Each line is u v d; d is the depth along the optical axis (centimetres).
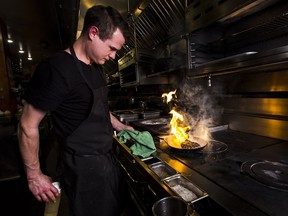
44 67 96
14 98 385
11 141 244
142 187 117
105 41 102
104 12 98
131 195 140
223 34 175
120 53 393
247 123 168
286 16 109
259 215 66
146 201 113
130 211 148
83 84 107
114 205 131
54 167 343
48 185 112
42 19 395
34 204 224
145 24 261
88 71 112
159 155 128
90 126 115
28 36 497
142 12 240
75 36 323
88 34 102
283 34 135
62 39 392
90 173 117
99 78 123
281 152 122
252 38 156
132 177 134
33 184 108
